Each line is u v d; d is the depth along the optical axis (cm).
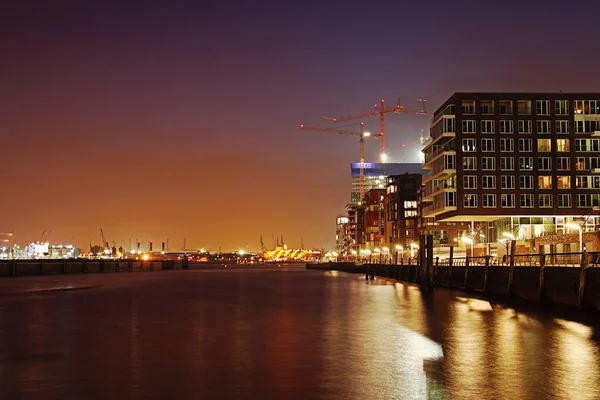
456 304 5738
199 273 19662
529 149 12825
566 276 4716
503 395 2105
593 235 8225
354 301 6256
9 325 4056
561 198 12706
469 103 13012
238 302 6112
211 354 2911
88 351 3002
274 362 2709
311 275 16988
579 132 12850
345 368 2575
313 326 3984
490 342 3244
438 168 13612
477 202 12712
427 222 16225
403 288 8988
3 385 2300
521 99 12950
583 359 2731
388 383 2300
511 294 5872
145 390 2217
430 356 2836
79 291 8038
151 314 4797
